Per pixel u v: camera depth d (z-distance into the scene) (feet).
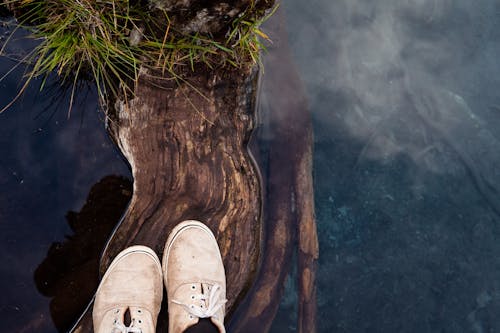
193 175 8.07
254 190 8.39
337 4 9.70
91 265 8.09
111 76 8.13
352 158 9.43
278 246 8.49
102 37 7.43
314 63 9.46
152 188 8.03
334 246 9.13
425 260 9.21
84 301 8.00
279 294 8.45
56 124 8.30
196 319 7.32
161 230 8.16
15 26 8.18
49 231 8.09
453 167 9.58
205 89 8.06
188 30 7.35
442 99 9.78
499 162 9.62
